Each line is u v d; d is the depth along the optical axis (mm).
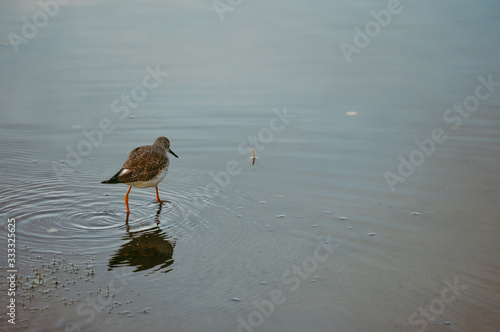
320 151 14781
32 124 15867
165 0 25672
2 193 12328
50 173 13453
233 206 12109
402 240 10797
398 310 8766
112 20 23031
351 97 17484
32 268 9617
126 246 10461
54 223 11211
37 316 8352
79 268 9672
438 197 12438
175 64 19422
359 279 9562
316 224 11367
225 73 19016
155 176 12062
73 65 19188
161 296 8969
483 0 25234
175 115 16625
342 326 8352
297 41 21172
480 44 20422
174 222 11414
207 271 9711
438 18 23125
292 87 18141
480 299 9062
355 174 13578
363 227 11258
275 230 11133
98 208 11953
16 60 19391
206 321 8375
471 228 11211
